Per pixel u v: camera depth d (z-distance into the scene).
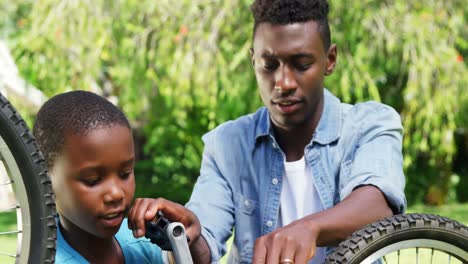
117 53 7.16
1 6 9.01
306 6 2.45
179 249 2.04
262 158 2.62
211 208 2.57
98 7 6.92
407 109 7.43
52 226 1.97
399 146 2.52
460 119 7.87
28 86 7.01
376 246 2.04
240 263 2.63
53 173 2.12
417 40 7.08
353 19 6.99
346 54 7.03
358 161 2.42
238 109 7.21
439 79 7.14
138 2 7.00
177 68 6.97
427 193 9.24
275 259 1.95
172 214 2.16
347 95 6.89
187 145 9.10
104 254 2.20
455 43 7.72
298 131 2.58
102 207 2.09
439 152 7.73
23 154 1.94
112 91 8.31
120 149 2.09
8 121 1.93
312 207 2.58
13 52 7.98
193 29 6.91
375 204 2.24
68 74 6.92
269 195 2.60
